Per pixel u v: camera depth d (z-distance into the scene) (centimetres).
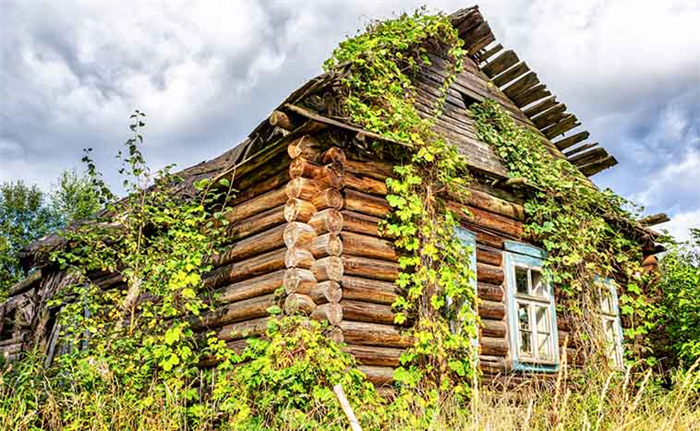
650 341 953
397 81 791
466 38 1004
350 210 636
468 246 688
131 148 715
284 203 652
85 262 814
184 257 646
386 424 532
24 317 1099
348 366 561
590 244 873
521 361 746
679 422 425
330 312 569
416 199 657
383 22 838
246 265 666
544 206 859
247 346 616
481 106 973
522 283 828
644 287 985
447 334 632
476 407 370
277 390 498
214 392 542
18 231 2795
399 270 656
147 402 497
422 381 610
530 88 1068
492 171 810
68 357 571
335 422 465
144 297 833
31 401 489
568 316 841
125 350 599
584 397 482
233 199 746
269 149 654
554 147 1118
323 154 635
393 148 684
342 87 691
